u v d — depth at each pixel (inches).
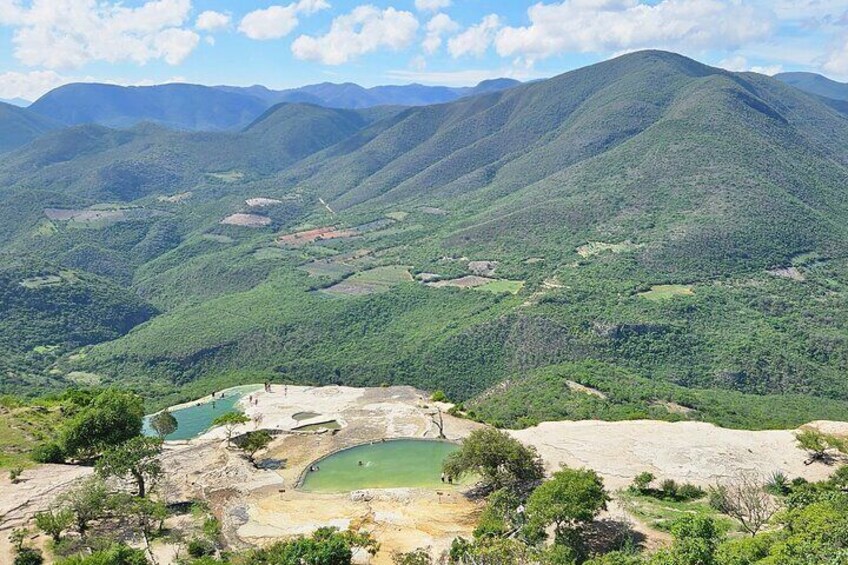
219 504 2425.0
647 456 2731.3
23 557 1892.2
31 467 2640.3
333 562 1786.4
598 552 1923.0
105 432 2812.5
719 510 2208.4
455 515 2277.3
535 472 2507.4
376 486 2603.3
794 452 2726.4
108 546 1918.1
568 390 5408.5
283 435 3230.8
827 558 1434.5
